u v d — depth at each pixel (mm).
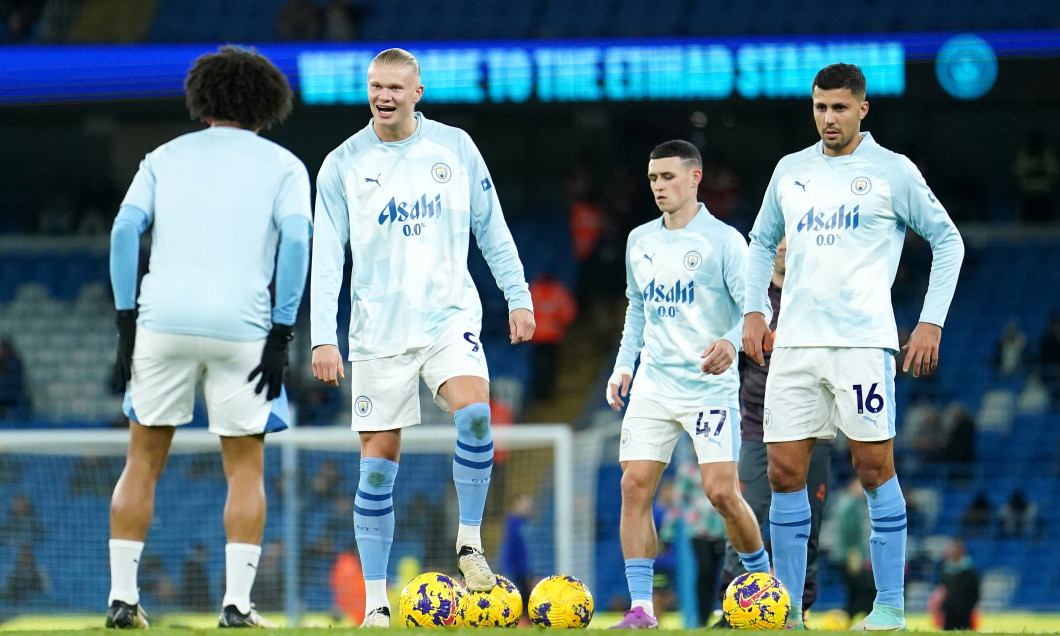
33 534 41781
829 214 18000
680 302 20500
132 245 16172
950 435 50719
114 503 16219
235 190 16469
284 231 16484
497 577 17891
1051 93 55938
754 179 71250
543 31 67438
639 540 20250
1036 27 58344
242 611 16219
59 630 15016
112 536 16219
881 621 17688
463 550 18031
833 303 17875
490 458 18094
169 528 43656
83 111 57812
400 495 45062
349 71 56812
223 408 16344
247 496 16469
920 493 49000
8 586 41312
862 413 17641
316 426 57594
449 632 14656
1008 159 69875
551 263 69188
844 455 48062
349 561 40656
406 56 18438
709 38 57406
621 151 72250
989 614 44312
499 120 71438
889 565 17812
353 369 18562
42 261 67875
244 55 17016
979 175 70188
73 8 68250
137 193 16484
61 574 41781
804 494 18328
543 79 57656
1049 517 49625
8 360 60531
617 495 51281
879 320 17766
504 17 68625
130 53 57781
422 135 18656
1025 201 66938
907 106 57125
